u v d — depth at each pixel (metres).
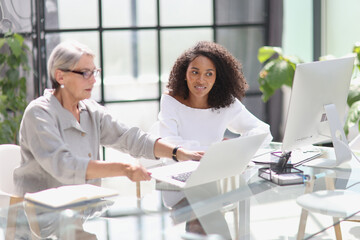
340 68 2.49
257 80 5.14
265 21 5.13
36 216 1.89
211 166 2.18
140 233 1.74
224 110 3.01
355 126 5.14
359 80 4.25
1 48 4.04
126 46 4.67
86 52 2.34
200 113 2.98
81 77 2.32
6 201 2.51
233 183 2.30
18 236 1.73
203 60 2.84
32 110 2.27
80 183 2.19
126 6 4.61
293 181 2.30
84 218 1.86
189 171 2.38
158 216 1.89
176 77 2.99
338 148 2.54
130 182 2.28
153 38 4.75
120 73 4.68
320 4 5.35
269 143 3.04
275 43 5.18
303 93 2.35
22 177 2.36
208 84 2.85
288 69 4.57
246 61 5.11
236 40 5.04
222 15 4.95
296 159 2.65
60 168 2.20
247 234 1.77
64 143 2.26
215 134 2.99
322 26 5.37
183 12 4.81
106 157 4.61
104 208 1.96
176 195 2.12
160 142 2.57
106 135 2.60
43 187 2.34
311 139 2.56
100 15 4.54
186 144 2.80
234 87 2.97
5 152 2.64
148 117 4.82
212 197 2.10
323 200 2.10
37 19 4.11
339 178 2.38
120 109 4.72
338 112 2.62
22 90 4.12
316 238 3.15
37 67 4.15
